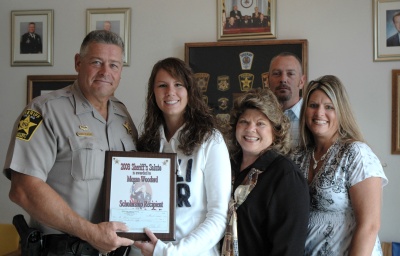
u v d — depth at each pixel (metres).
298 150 2.12
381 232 3.05
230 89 3.22
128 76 3.38
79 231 1.68
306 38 3.16
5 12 3.53
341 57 3.12
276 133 1.86
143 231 1.74
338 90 1.99
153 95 1.96
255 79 3.19
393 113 3.04
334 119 1.98
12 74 3.52
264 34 3.19
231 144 1.96
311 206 1.96
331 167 1.93
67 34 3.46
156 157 1.80
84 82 1.92
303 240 1.70
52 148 1.81
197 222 1.80
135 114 3.36
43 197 1.70
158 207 1.76
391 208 3.04
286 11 3.19
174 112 1.88
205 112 1.90
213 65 3.25
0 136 3.52
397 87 3.04
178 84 1.88
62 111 1.86
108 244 1.67
